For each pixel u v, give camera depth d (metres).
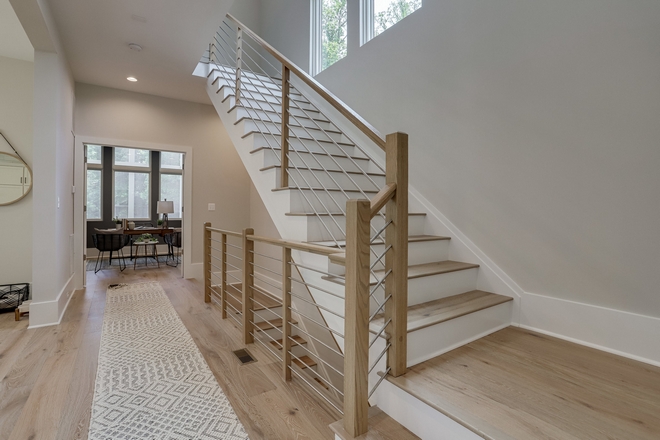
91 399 1.75
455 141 2.66
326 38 4.21
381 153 3.28
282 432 1.50
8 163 3.67
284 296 1.99
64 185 3.32
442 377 1.52
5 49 3.52
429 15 2.87
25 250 3.74
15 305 3.28
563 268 2.05
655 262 1.71
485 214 2.46
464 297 2.24
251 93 3.62
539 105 2.14
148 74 3.96
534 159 2.17
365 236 1.33
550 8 2.08
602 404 1.32
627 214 1.79
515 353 1.80
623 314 1.81
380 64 3.34
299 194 2.34
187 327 2.82
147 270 5.65
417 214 2.81
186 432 1.50
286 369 1.95
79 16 2.81
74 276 4.10
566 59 2.01
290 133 3.35
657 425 1.19
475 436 1.17
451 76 2.68
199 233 4.92
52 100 2.87
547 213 2.12
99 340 2.52
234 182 5.17
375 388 1.48
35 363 2.14
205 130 4.98
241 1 5.47
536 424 1.19
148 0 2.64
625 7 1.77
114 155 7.96
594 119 1.89
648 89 1.70
